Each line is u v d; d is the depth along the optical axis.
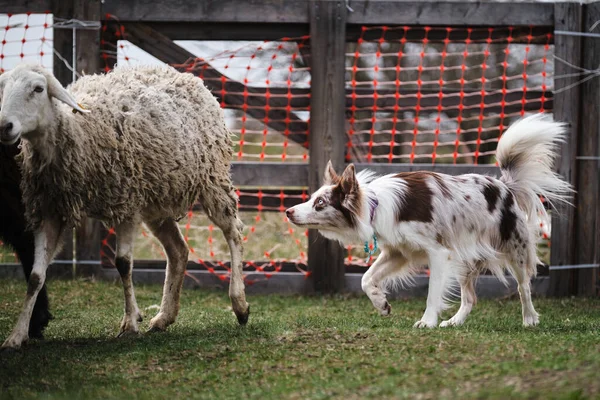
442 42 9.15
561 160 8.87
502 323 6.63
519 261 6.60
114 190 5.65
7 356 5.20
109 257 9.09
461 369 4.34
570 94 8.88
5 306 7.27
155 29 8.98
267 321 6.61
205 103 6.43
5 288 8.14
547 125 6.64
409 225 6.25
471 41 9.10
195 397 4.18
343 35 8.77
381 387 4.02
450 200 6.36
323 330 5.82
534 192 6.75
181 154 6.00
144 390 4.39
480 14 8.84
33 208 5.49
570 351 4.67
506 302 8.44
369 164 8.86
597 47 8.91
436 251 6.27
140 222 6.05
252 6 8.78
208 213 6.50
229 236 6.56
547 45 9.13
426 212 6.26
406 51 14.89
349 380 4.30
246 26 8.97
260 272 8.92
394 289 8.80
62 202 5.52
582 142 8.93
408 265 6.62
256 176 8.89
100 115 5.63
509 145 6.71
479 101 9.06
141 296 8.14
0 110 5.21
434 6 8.80
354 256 10.10
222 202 6.48
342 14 8.76
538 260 6.78
